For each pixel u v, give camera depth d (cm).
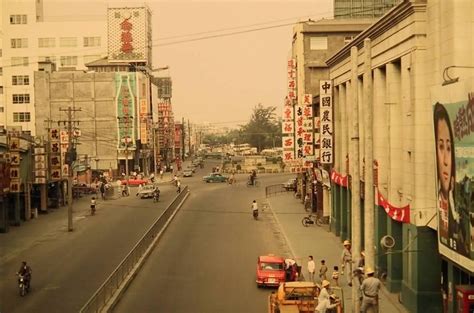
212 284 3512
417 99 2839
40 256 4425
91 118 11931
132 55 13075
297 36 7788
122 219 6366
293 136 6844
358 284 2306
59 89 11912
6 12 13750
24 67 13638
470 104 1897
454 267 2389
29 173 6431
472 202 1892
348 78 4434
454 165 2078
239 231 5525
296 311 2516
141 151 12519
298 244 4688
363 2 8569
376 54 3516
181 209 7225
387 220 3369
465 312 2019
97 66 13038
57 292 3322
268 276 3391
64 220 6350
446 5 2564
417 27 2831
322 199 5850
